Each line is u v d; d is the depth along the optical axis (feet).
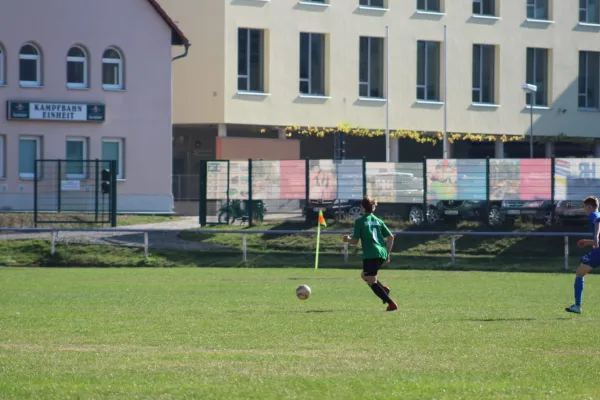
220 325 142.51
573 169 350.23
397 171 368.89
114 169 378.73
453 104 569.64
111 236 337.93
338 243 334.44
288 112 526.98
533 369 103.65
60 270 287.07
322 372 101.35
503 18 580.71
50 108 438.81
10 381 96.37
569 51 599.98
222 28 508.12
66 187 429.79
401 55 554.87
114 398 88.22
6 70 432.25
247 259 314.35
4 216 380.58
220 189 383.86
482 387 93.20
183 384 94.58
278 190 378.12
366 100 546.26
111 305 176.65
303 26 529.86
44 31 438.40
